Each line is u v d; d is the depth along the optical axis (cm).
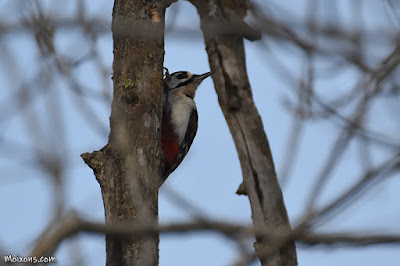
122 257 779
